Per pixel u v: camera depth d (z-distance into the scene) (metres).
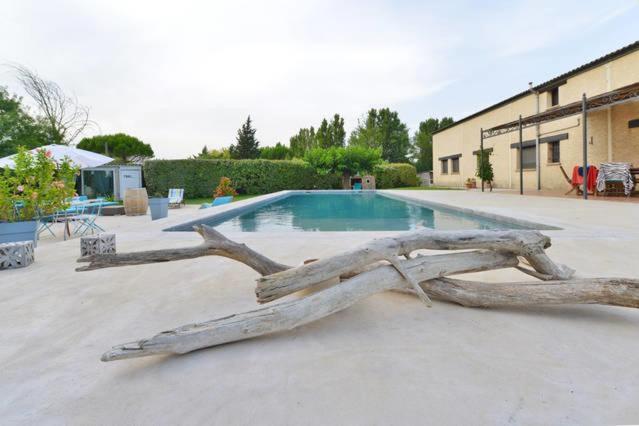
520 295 2.33
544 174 16.33
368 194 19.88
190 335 1.85
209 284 3.18
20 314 2.52
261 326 1.97
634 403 1.39
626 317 2.27
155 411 1.42
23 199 6.00
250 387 1.56
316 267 2.28
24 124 24.22
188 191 19.78
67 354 1.93
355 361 1.76
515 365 1.70
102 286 3.18
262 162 21.75
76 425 1.34
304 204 14.40
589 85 13.65
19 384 1.64
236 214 10.76
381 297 2.69
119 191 18.61
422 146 40.41
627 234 4.99
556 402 1.41
